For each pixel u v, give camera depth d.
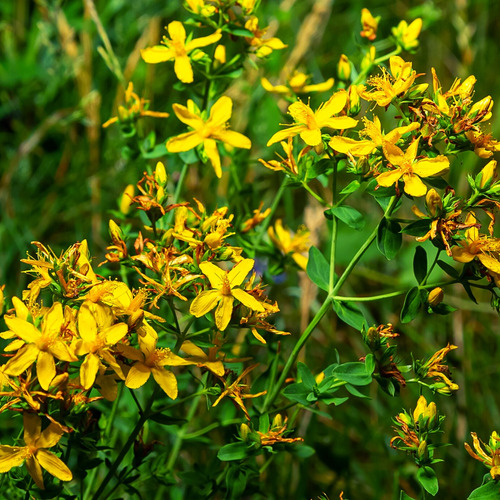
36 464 0.56
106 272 0.67
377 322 0.82
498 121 0.91
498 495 0.58
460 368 0.77
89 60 0.85
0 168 0.86
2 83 0.87
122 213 0.69
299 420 0.74
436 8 0.95
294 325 0.80
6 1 0.92
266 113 0.83
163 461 0.66
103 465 0.69
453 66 0.96
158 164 0.61
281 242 0.70
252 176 0.83
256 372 0.73
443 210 0.59
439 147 0.85
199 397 0.69
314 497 0.73
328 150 0.62
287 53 0.90
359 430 0.75
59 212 0.83
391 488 0.73
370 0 0.98
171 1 0.89
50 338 0.56
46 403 0.56
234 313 0.59
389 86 0.60
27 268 0.79
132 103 0.68
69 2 0.94
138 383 0.57
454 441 0.74
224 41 0.82
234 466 0.62
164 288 0.58
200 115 0.64
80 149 0.85
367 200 0.85
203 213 0.60
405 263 0.83
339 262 0.83
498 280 0.60
